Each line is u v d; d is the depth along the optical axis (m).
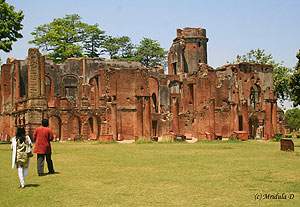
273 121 54.22
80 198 12.74
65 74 58.31
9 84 57.44
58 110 48.12
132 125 52.56
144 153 27.81
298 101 33.59
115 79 52.03
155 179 15.98
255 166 19.84
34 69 49.59
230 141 45.66
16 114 51.56
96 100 54.09
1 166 20.14
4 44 42.75
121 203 12.12
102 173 17.55
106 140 43.59
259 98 61.25
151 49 88.62
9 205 11.94
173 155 26.08
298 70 33.41
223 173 17.50
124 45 87.25
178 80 62.56
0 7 43.47
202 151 29.53
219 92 58.00
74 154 26.97
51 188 14.21
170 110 58.72
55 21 75.44
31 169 18.92
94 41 82.44
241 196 12.97
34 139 17.19
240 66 59.44
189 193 13.41
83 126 48.94
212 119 49.78
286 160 22.53
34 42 72.56
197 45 72.19
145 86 49.00
